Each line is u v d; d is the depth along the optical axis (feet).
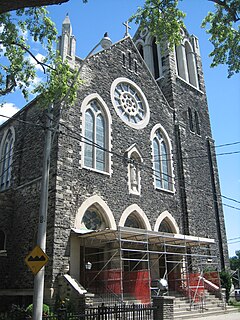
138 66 97.76
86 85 79.97
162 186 90.43
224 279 91.35
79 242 65.82
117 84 88.79
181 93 110.73
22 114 85.76
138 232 65.82
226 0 44.21
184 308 69.10
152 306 53.31
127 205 78.13
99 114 81.66
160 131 96.58
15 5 26.96
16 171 78.95
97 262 70.64
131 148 84.48
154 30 54.75
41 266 37.32
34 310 36.37
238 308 80.84
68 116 72.69
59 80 56.75
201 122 113.60
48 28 56.34
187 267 80.89
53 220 62.95
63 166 67.87
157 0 52.85
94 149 76.79
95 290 67.15
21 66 56.59
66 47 79.30
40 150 74.43
